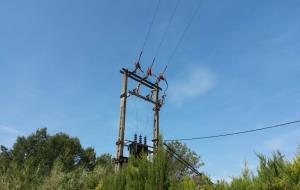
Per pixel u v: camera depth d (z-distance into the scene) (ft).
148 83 64.23
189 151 113.19
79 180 79.87
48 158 165.48
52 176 82.69
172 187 41.91
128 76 61.77
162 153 44.80
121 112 58.95
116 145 57.06
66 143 174.40
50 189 78.89
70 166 158.30
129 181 45.06
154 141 61.67
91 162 175.63
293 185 37.78
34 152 172.14
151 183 42.60
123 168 48.62
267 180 39.65
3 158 169.58
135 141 57.47
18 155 170.09
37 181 83.61
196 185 44.37
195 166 111.96
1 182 77.46
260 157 42.06
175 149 111.55
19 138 179.32
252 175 41.91
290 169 39.37
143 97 62.59
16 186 78.79
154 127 63.00
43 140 178.60
